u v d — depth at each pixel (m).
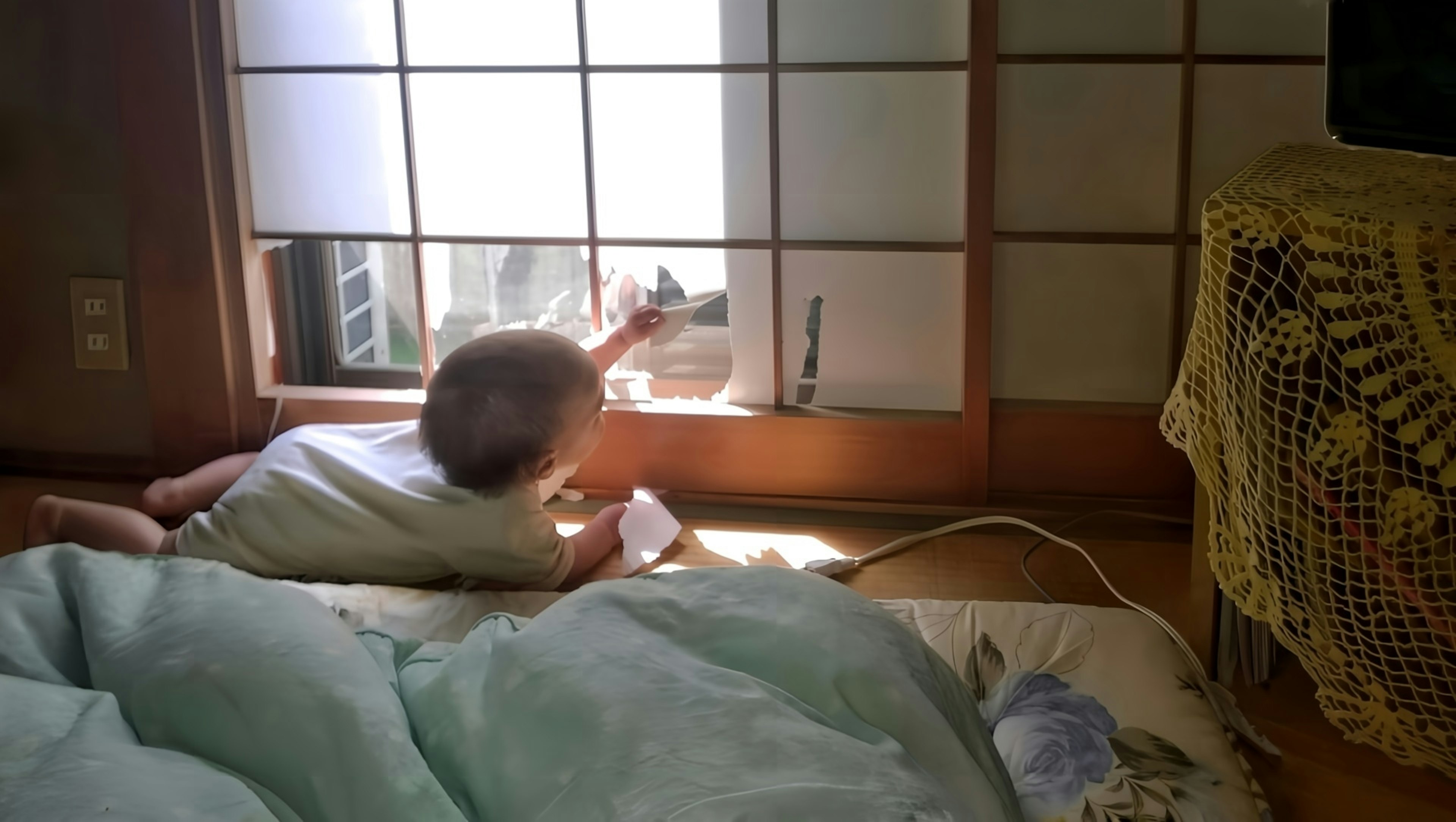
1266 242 1.04
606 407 1.77
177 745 0.92
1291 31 1.52
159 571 1.16
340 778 0.87
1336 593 1.06
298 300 1.91
